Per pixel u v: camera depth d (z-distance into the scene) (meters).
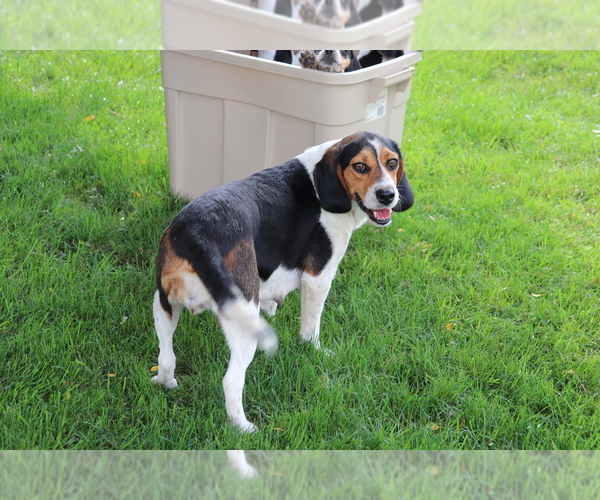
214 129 3.91
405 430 2.54
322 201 2.64
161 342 2.49
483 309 3.46
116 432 2.41
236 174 3.97
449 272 3.79
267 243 2.53
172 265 2.25
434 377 2.90
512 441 2.54
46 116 5.27
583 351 3.16
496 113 6.38
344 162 2.58
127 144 5.04
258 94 3.60
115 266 3.62
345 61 3.38
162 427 2.43
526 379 2.88
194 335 3.06
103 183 4.39
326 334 3.18
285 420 2.54
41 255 3.54
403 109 3.96
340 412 2.57
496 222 4.40
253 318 2.09
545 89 7.29
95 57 6.82
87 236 3.83
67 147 4.82
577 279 3.75
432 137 5.79
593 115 6.61
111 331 3.03
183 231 2.25
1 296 3.14
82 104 5.68
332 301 3.47
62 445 2.29
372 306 3.41
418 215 4.45
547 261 3.93
